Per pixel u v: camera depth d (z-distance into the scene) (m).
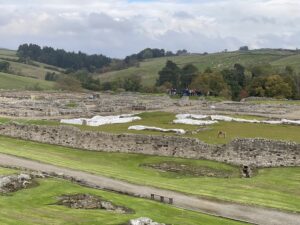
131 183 44.19
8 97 133.50
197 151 56.38
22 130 69.19
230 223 33.50
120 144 60.91
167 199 38.97
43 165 50.38
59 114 91.31
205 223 32.81
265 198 40.56
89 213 33.16
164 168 53.72
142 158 57.84
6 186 38.09
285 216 35.91
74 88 197.38
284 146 52.88
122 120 81.81
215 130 71.12
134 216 32.66
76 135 64.25
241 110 105.00
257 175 50.00
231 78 198.75
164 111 102.44
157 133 67.25
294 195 41.91
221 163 54.47
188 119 84.12
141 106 109.81
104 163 56.00
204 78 185.88
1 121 76.56
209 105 123.81
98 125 75.25
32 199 35.75
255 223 34.16
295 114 99.19
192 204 38.22
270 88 172.38
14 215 31.73
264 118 89.94
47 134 66.81
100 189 41.16
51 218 31.59
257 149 53.59
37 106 100.50
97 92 194.00
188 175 51.62
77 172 47.66
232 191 42.78
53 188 38.94
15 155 55.09
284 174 49.72
